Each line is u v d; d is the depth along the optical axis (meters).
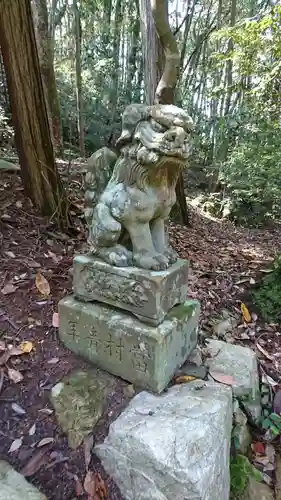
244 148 6.36
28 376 1.87
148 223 1.79
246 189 6.96
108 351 1.84
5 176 3.49
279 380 2.31
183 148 1.53
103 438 1.63
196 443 1.47
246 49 4.02
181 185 5.17
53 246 2.90
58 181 3.21
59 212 3.12
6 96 5.87
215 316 2.71
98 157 1.87
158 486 1.44
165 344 1.71
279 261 3.05
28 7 2.80
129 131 1.66
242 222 7.34
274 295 2.87
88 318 1.86
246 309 2.85
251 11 8.29
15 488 1.43
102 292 1.85
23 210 3.10
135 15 8.33
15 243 2.77
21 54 2.81
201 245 4.45
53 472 1.55
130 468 1.49
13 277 2.43
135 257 1.78
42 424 1.69
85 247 3.00
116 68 8.53
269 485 1.83
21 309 2.21
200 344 2.26
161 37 3.67
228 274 3.42
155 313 1.71
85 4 7.88
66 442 1.64
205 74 9.17
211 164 8.59
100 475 1.56
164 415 1.59
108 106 8.57
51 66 4.43
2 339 2.01
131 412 1.62
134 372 1.78
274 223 7.41
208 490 1.45
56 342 2.04
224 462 1.64
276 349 2.53
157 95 3.91
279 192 6.20
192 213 6.76
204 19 10.24
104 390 1.79
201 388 1.80
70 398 1.75
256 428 2.06
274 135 5.56
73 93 8.50
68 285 2.50
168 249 1.93
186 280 1.97
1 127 5.32
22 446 1.62
